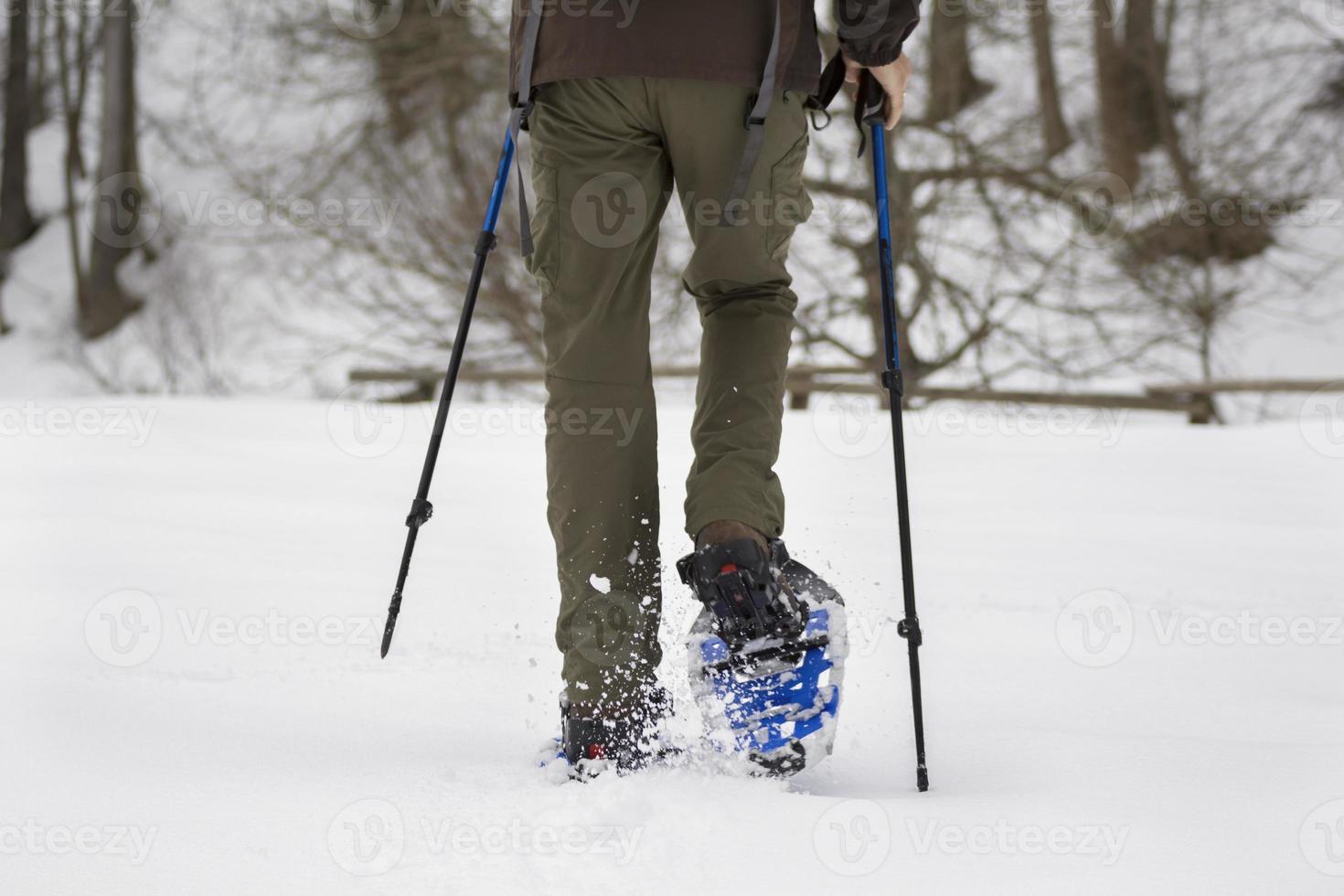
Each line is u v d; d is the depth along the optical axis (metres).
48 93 51.22
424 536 8.65
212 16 43.34
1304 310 31.56
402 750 3.54
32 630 5.17
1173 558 7.98
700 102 3.30
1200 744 3.51
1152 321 30.52
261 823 2.79
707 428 3.37
